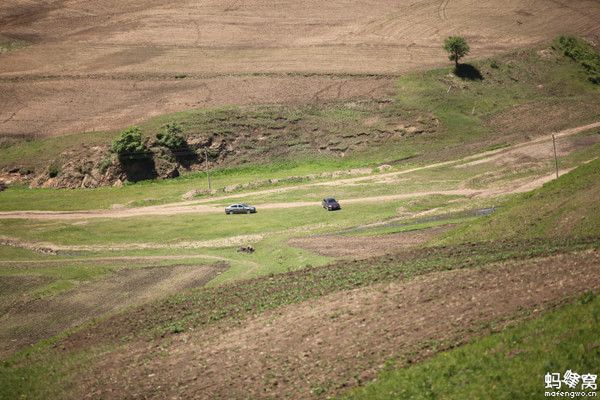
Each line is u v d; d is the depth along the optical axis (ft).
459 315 384.88
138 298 631.56
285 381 366.43
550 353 322.55
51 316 605.73
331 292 487.20
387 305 427.33
